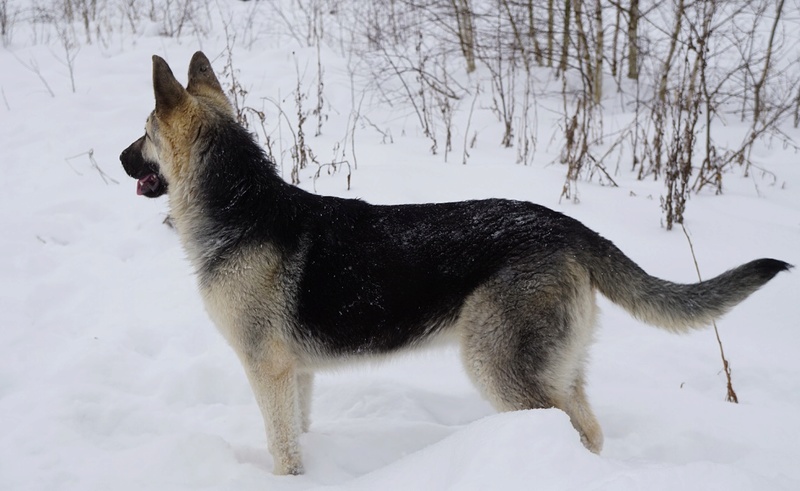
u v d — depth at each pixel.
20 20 12.95
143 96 9.81
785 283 5.48
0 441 3.89
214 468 3.58
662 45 11.27
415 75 10.60
